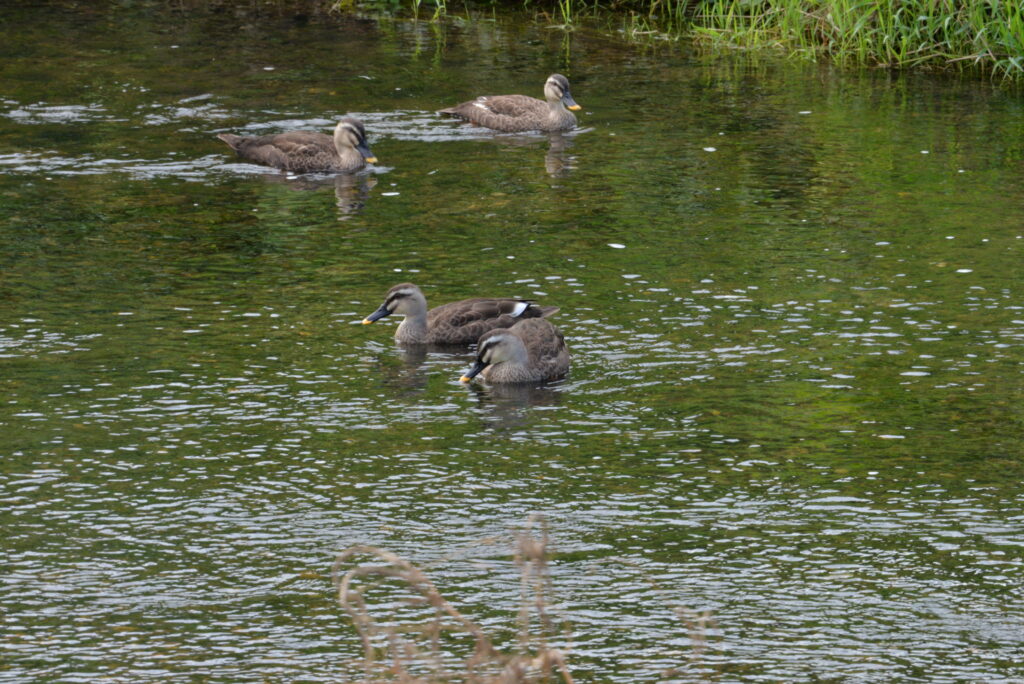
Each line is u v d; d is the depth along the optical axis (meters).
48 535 13.20
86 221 22.55
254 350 17.72
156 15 35.81
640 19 36.09
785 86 30.91
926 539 13.16
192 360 17.31
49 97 28.95
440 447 15.11
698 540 13.14
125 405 15.98
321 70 31.55
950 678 11.03
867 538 13.17
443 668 11.16
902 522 13.47
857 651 11.40
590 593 12.28
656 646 11.48
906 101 29.86
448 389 16.78
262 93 29.78
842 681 10.99
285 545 13.08
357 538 13.20
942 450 14.91
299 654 11.37
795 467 14.59
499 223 22.77
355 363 17.50
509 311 18.72
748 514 13.62
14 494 13.94
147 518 13.54
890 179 24.98
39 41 33.03
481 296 19.58
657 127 28.08
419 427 15.62
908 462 14.66
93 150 26.09
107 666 11.16
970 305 19.14
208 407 15.99
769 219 22.92
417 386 16.84
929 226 22.55
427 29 35.06
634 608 12.05
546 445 15.15
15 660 11.22
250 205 23.62
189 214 23.06
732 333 18.23
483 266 20.83
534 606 12.06
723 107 29.39
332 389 16.64
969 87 30.95
